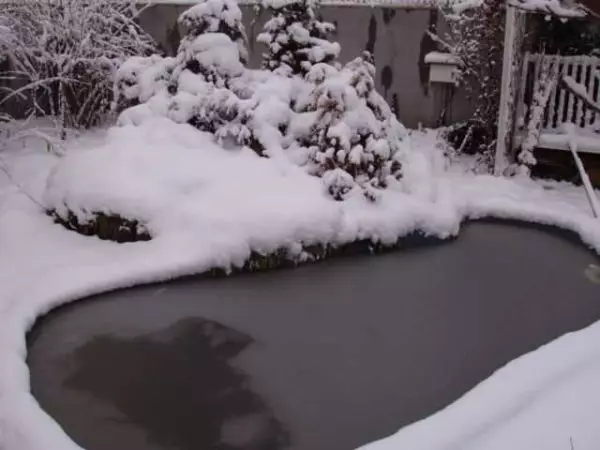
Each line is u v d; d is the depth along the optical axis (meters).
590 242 6.13
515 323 4.88
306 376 4.23
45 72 8.84
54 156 7.88
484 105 8.42
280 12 7.36
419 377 4.23
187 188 5.94
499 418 3.41
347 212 6.04
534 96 7.56
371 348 4.55
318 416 3.83
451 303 5.17
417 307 5.10
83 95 9.20
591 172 7.54
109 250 5.62
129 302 5.02
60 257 5.50
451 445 3.21
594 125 7.69
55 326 4.68
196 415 3.82
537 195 7.15
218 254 5.43
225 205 5.76
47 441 3.28
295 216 5.71
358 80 6.66
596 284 5.49
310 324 4.84
